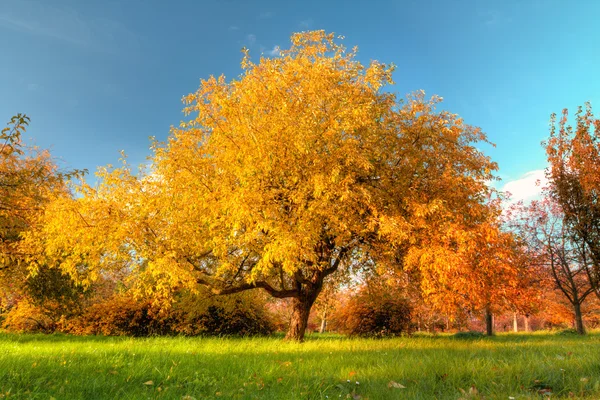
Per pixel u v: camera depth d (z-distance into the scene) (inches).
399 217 377.7
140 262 433.7
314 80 384.2
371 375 199.3
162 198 415.5
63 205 411.8
